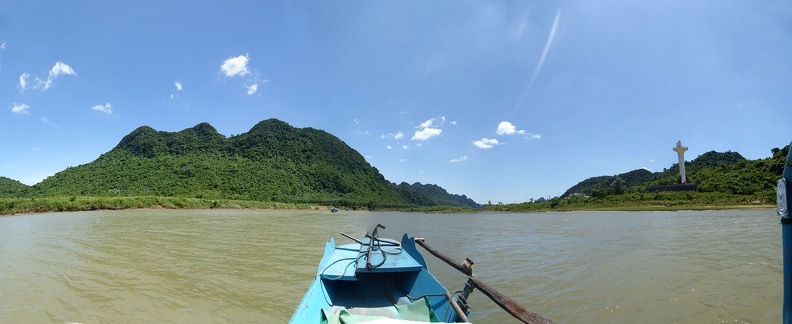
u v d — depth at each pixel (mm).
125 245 20094
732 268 12555
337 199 109250
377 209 112438
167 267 14195
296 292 10820
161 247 19500
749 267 12609
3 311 9141
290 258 16359
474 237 25078
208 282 11906
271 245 20719
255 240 23094
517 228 31969
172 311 9133
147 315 8852
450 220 50062
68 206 54156
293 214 63656
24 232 26703
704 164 112812
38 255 16766
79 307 9398
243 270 13742
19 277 12469
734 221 30984
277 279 12359
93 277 12477
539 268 13609
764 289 9992
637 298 9617
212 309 9297
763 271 11984
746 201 56406
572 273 12633
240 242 21984
